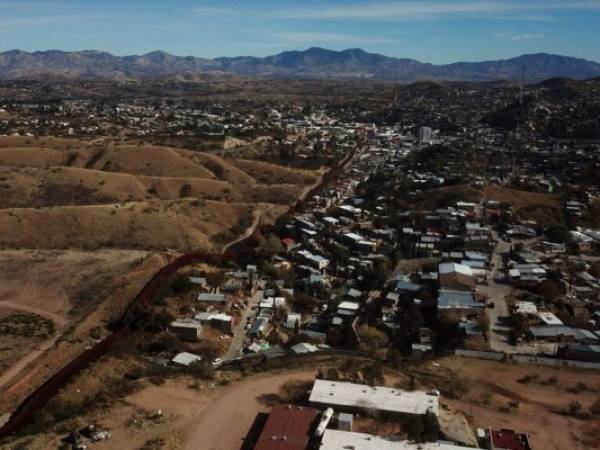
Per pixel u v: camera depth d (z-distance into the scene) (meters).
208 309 103.12
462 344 86.94
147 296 104.00
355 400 58.44
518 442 54.41
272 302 109.00
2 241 141.50
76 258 133.00
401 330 96.38
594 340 86.75
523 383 71.94
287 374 68.88
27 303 109.00
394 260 128.38
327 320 104.94
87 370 77.50
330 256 135.38
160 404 60.31
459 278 107.56
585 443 57.59
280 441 51.25
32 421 62.19
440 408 59.91
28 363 85.25
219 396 62.59
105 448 51.94
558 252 131.00
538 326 91.56
